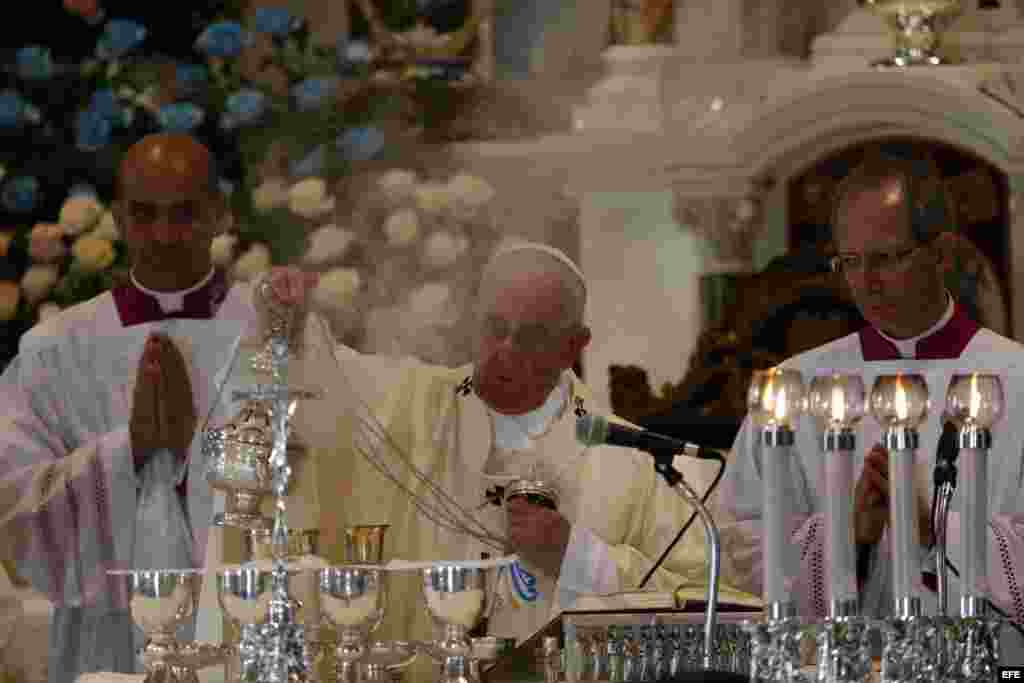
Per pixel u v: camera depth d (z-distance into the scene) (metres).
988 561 13.81
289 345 12.26
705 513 10.92
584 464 14.75
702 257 24.92
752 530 14.41
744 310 22.09
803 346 21.92
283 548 10.50
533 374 14.69
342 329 21.75
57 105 22.64
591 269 25.16
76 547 16.98
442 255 22.31
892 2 23.62
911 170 14.64
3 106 22.30
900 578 10.21
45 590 17.05
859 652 10.01
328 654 12.04
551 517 13.76
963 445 10.36
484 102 26.34
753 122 23.80
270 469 11.89
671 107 25.31
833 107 23.44
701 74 25.47
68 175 22.39
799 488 14.80
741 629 11.13
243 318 17.83
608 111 25.30
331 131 23.39
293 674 10.48
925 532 13.67
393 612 14.10
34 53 22.58
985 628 10.29
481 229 24.00
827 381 10.09
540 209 25.55
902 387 10.16
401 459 14.54
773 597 10.00
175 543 16.91
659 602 13.17
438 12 26.78
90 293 20.98
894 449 10.21
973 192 23.22
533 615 14.00
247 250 22.58
